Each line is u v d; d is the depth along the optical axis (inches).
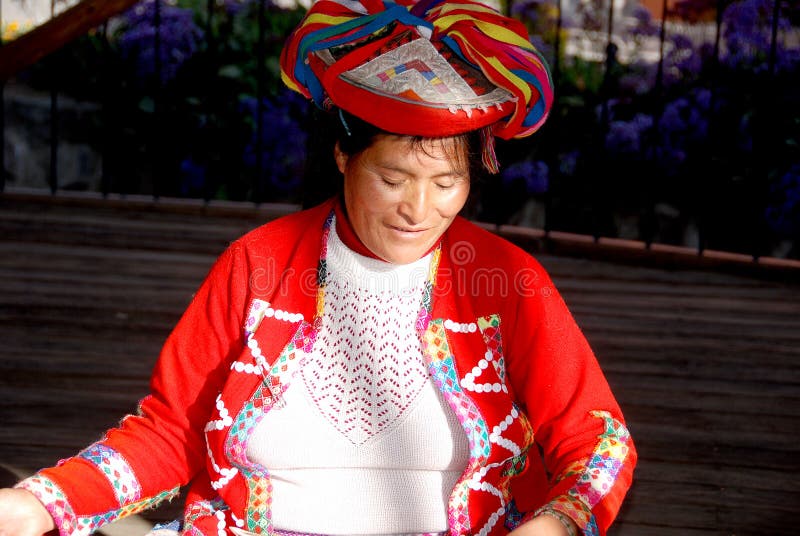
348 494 70.1
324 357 69.6
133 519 118.9
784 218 257.0
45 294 205.9
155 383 73.5
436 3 64.4
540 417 69.3
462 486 67.8
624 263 241.6
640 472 136.3
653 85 275.6
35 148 298.7
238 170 289.7
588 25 305.3
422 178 63.0
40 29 224.4
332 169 72.8
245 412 69.0
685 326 199.0
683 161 266.8
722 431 150.4
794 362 180.9
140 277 220.8
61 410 150.5
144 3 287.7
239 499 70.9
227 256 72.8
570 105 275.0
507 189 277.4
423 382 68.9
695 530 121.8
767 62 259.6
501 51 61.5
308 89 67.2
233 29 289.6
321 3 65.4
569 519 62.3
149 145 292.4
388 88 60.6
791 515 126.1
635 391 165.2
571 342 69.9
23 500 64.3
